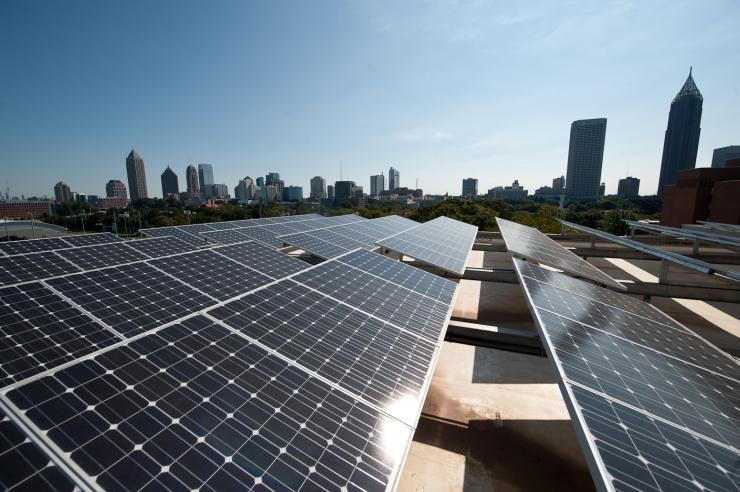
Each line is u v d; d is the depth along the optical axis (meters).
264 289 15.18
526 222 84.06
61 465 5.96
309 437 8.01
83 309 11.93
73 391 7.60
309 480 6.97
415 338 14.31
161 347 9.83
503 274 32.59
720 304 34.59
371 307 16.14
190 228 46.62
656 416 9.51
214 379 9.03
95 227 120.81
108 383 8.07
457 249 32.94
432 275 23.41
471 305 32.91
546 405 17.81
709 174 62.41
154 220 115.88
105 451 6.42
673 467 7.72
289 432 7.99
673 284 29.17
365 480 7.29
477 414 17.03
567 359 11.66
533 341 20.11
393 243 29.39
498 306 32.62
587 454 7.91
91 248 24.20
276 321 12.79
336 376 10.46
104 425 6.93
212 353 10.08
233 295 14.97
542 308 16.19
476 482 12.98
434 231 40.12
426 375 11.86
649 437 8.55
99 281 14.30
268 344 11.21
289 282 16.50
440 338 14.96
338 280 18.31
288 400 8.96
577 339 13.57
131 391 7.98
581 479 13.27
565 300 18.38
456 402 17.98
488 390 19.09
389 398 10.12
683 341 16.44
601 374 11.18
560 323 14.83
